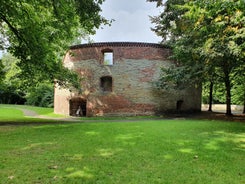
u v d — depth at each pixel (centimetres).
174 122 1384
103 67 2248
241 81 2395
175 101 2347
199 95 2675
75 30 1773
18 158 558
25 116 2316
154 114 2230
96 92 2248
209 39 1042
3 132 958
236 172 482
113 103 2206
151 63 2253
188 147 684
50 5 1184
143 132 952
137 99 2212
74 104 2433
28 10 1107
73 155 588
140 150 643
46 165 507
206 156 591
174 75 1822
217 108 3669
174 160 555
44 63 1352
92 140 779
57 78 1706
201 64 1541
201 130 1028
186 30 1462
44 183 410
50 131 983
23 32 1184
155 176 452
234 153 629
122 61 2234
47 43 1320
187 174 465
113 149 652
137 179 434
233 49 1038
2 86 2362
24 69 1477
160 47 2291
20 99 4812
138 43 2244
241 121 1520
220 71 1903
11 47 1305
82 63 2322
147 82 2238
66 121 1669
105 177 441
